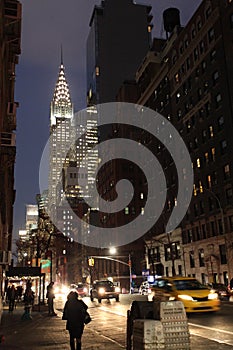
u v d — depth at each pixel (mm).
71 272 127812
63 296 67500
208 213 56094
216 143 54688
